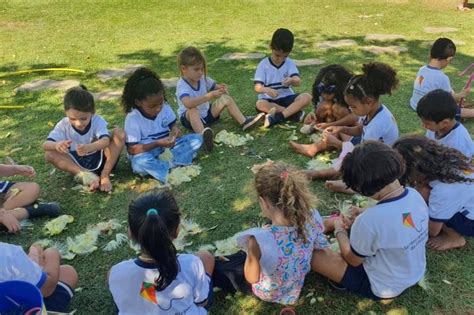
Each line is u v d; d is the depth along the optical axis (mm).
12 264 2430
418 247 2832
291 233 2764
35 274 2494
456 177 3186
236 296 3025
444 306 2943
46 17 9984
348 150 4195
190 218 3793
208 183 4273
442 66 5449
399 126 5215
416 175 3238
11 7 10727
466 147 3727
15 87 6375
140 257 2537
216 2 11117
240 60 7395
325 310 2932
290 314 2889
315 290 3084
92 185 4129
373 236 2752
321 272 3031
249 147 4898
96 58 7566
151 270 2461
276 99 5566
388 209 2738
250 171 4453
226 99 5199
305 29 9016
